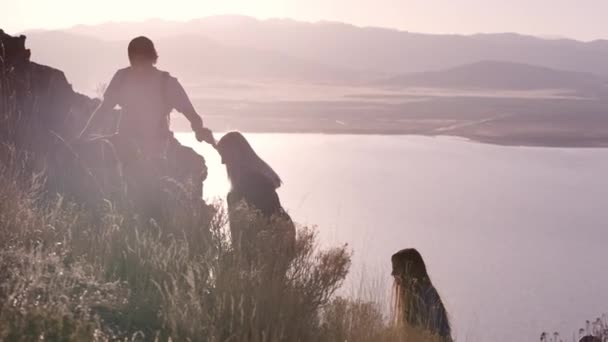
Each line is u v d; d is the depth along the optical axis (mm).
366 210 85500
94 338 4875
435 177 122125
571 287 79375
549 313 69812
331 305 7020
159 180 7781
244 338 5562
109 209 7480
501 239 93312
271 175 8195
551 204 111750
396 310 7887
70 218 7156
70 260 6449
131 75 7996
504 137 190250
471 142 174625
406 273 8039
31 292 5203
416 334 7367
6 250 5914
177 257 6715
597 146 178250
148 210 7680
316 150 128500
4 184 7098
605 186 125875
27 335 4684
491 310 69125
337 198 86812
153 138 8000
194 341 5500
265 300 6156
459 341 15430
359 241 62344
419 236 84375
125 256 6422
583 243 94625
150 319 5633
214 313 5859
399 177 115562
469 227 94688
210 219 7422
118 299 5797
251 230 7203
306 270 6988
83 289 5777
